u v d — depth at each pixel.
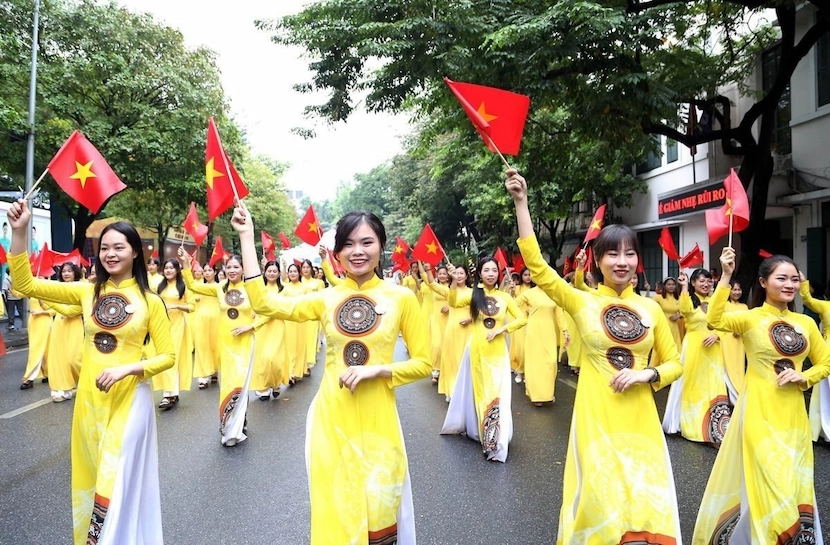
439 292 7.85
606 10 6.88
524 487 4.57
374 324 2.78
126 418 3.07
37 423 6.50
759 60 11.82
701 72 9.91
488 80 7.76
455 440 5.91
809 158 10.52
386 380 2.79
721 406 5.80
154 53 14.39
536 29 6.95
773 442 3.18
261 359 7.51
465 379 6.01
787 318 3.40
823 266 10.23
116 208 18.16
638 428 2.87
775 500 3.07
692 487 4.56
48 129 12.34
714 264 13.28
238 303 5.98
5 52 12.24
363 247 2.81
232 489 4.52
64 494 4.44
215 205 3.27
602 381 2.93
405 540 2.83
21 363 10.82
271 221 28.56
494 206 17.84
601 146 10.75
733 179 3.91
